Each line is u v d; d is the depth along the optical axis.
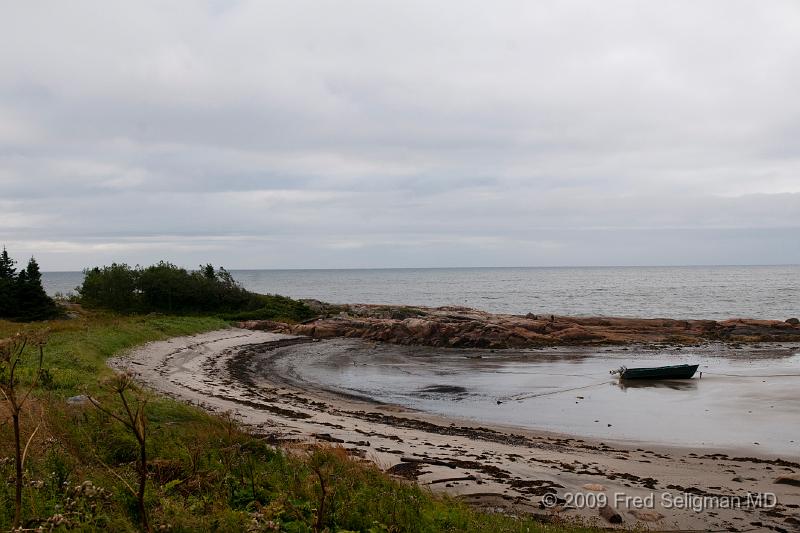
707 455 16.53
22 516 6.68
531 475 13.73
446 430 19.14
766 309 77.88
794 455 16.64
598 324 50.53
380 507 9.16
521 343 43.47
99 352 27.48
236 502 8.82
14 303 43.47
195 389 23.56
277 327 49.62
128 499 7.56
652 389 27.41
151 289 53.75
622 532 10.34
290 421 18.55
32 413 11.73
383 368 34.06
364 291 149.25
